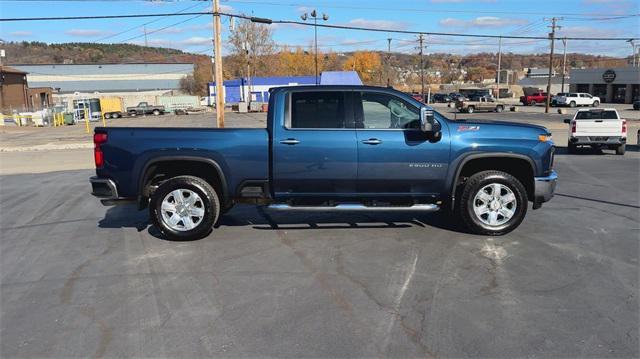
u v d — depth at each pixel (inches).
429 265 225.3
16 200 386.3
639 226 292.8
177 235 263.4
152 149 260.7
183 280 210.2
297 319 173.3
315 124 260.7
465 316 174.9
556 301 187.0
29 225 304.5
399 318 173.5
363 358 148.4
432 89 4913.9
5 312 181.6
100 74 5147.6
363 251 245.6
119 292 198.4
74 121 2188.7
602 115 743.1
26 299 192.9
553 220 307.1
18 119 2039.9
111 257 241.1
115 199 266.4
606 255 239.1
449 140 262.1
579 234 275.3
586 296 191.5
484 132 265.1
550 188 270.5
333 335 162.1
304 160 259.4
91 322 173.0
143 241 267.0
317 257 237.3
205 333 164.2
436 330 164.9
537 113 2071.9
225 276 214.2
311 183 263.0
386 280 208.1
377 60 4645.7
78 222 310.8
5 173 561.9
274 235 274.5
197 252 247.1
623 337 159.9
